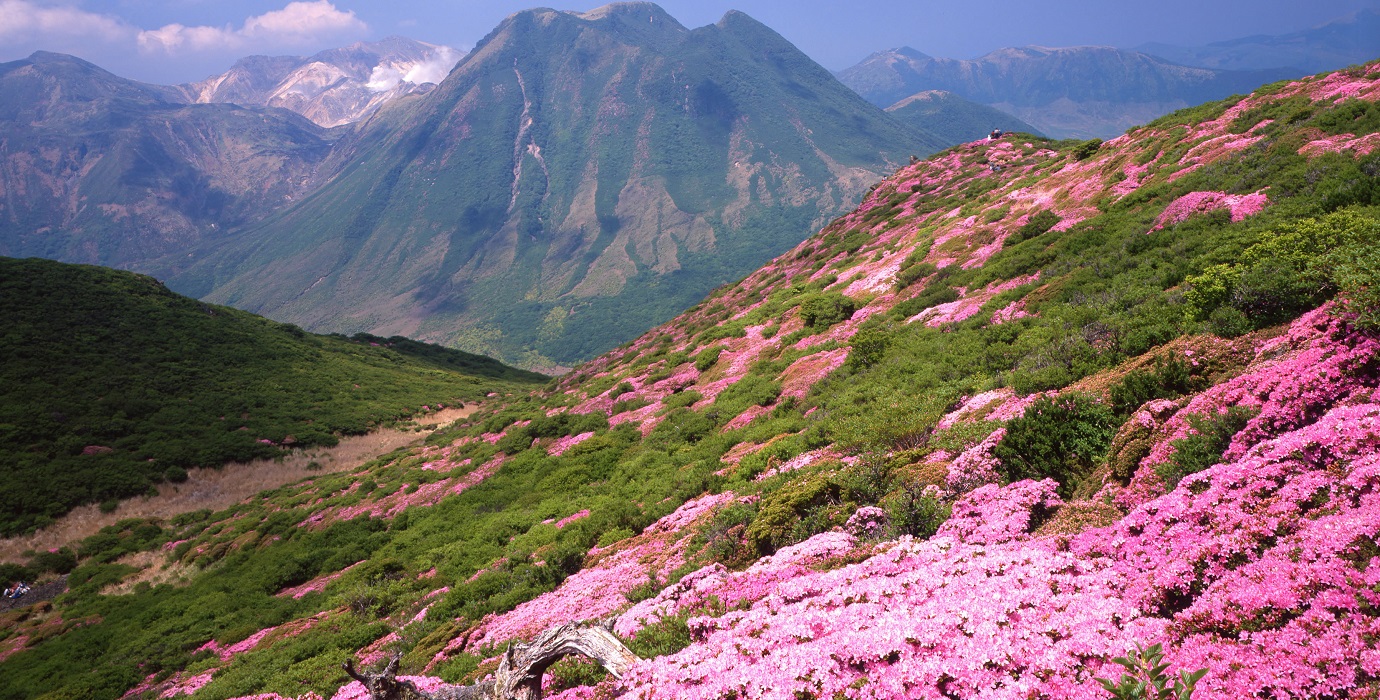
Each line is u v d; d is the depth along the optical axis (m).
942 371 27.08
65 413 75.69
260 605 35.97
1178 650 5.44
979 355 26.73
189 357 95.44
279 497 62.44
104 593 46.72
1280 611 5.38
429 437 78.50
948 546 9.58
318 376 102.56
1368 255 12.30
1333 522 6.00
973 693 5.66
